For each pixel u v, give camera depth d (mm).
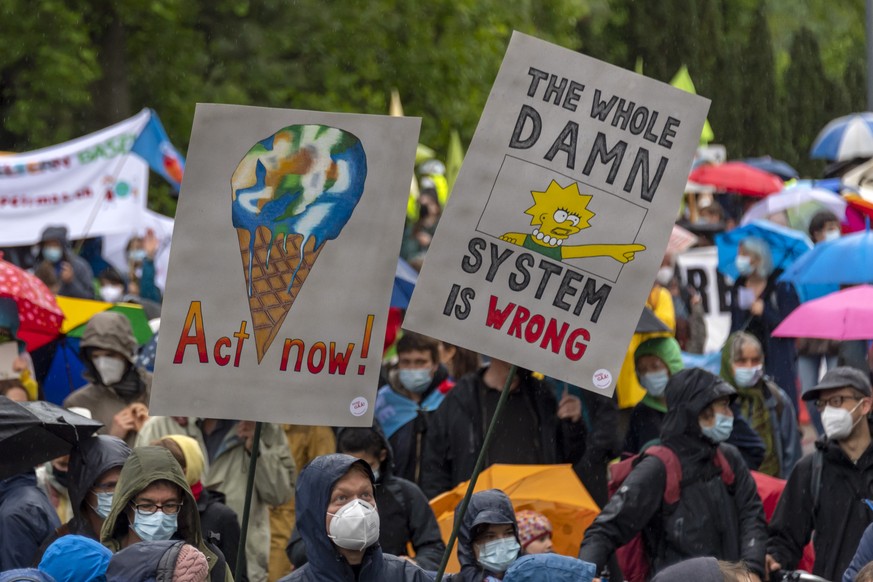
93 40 82500
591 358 15570
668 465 20672
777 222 48281
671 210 15484
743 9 129875
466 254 15727
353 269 15672
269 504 24406
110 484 18141
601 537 20250
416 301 15727
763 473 27016
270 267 15719
